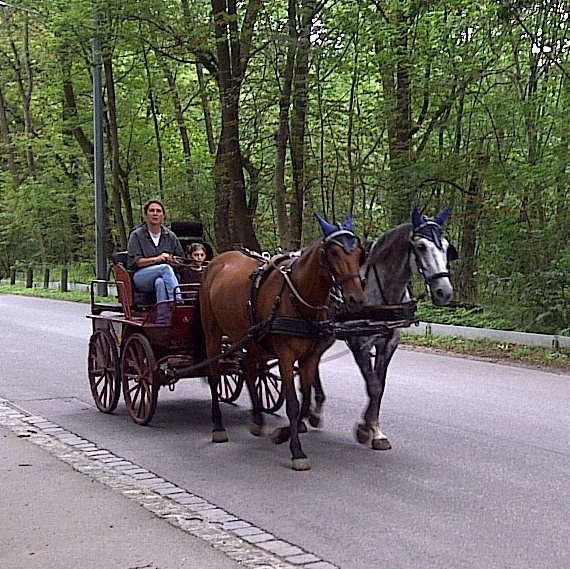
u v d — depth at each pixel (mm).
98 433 10000
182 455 8930
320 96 24875
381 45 22062
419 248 8781
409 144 22188
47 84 36188
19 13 40500
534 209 18219
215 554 5961
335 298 8250
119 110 34688
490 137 21031
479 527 6496
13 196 42312
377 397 9070
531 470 8078
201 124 35406
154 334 10203
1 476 8094
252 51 25109
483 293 20016
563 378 13453
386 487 7605
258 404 9742
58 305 29250
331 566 5723
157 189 36500
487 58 20766
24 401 11938
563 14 17953
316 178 25219
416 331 18812
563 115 17219
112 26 27922
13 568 5730
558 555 5902
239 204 26094
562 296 17312
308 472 8156
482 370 14297
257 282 8828
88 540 6273
